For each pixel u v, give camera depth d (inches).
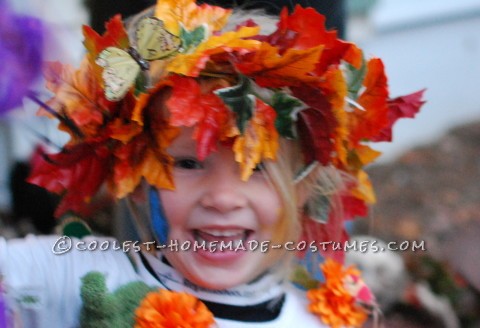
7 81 52.8
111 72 60.5
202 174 66.2
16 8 55.9
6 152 110.0
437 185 190.2
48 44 56.6
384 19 204.8
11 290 66.0
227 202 65.6
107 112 64.9
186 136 65.0
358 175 76.1
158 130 64.5
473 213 174.4
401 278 110.3
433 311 112.8
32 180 67.3
